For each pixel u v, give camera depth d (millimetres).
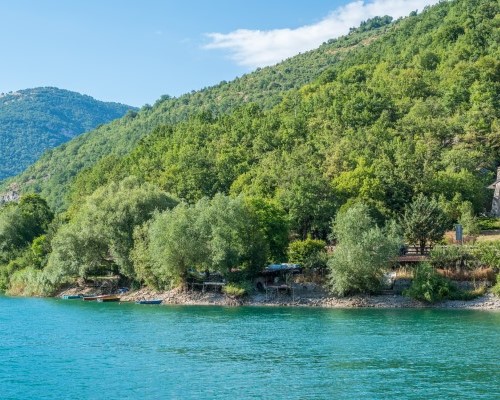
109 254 148000
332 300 117375
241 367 62594
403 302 113375
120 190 161125
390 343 74312
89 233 143250
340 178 162000
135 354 69812
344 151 187750
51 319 100688
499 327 86312
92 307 119875
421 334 80750
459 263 118812
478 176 178500
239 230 127875
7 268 172625
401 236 124938
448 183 160250
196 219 129000
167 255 125125
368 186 153625
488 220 159000
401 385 55031
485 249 116750
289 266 130000
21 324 94625
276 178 175000
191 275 132875
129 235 141750
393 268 122812
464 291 113750
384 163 166500
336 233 129625
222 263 124062
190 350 71625
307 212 150500
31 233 197750
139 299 132500
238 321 95375
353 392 53062
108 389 55406
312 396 52062
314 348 71812
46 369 63125
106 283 149125
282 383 56188
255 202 137750
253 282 127938
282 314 103938
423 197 132625
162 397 52594
